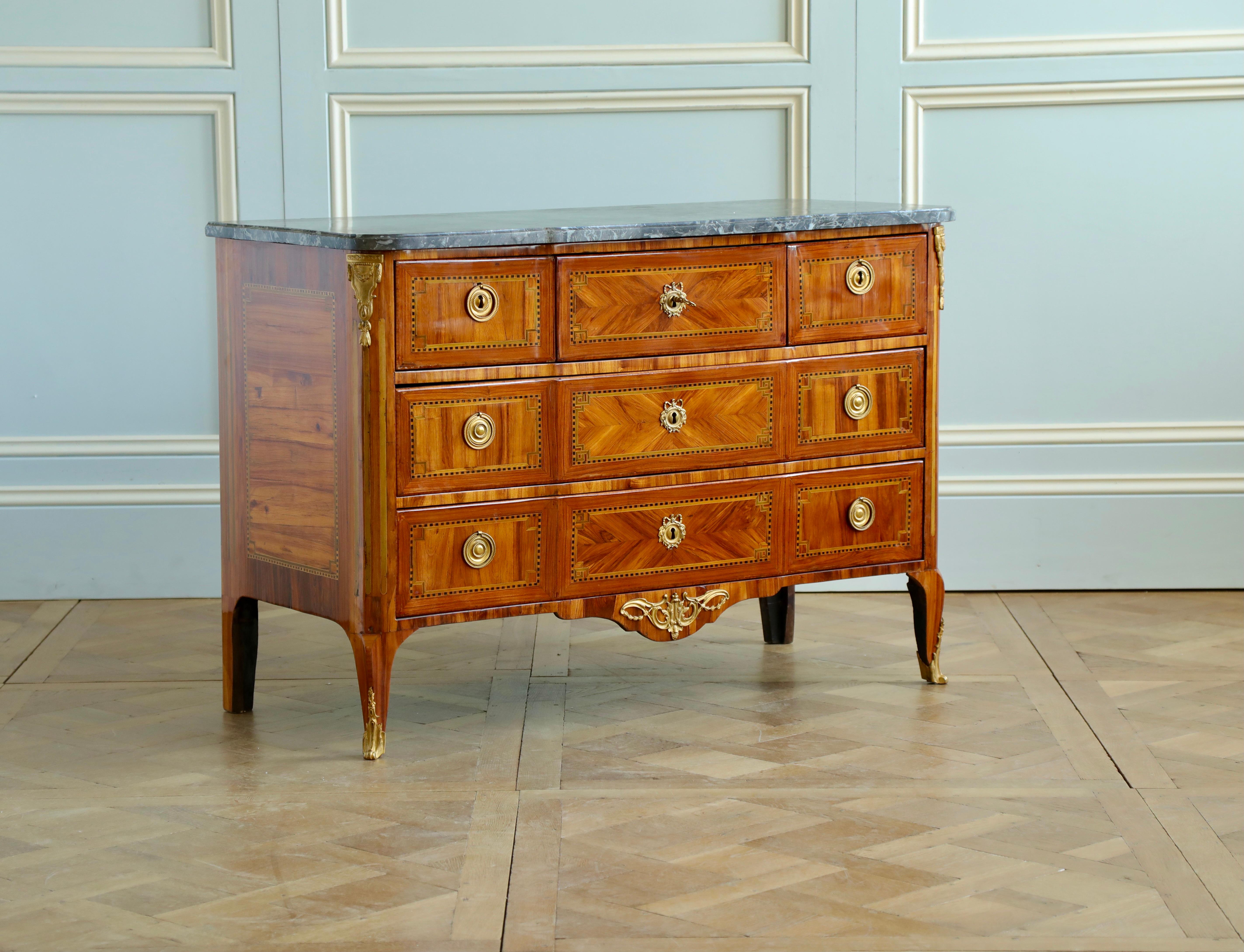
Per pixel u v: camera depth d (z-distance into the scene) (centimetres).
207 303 410
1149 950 208
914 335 323
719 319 302
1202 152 407
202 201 407
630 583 302
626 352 295
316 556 293
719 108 408
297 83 402
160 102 401
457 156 408
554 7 404
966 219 410
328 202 408
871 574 325
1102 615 391
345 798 267
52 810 262
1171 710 313
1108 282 412
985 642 367
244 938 213
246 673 316
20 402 409
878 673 342
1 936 214
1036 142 408
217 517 413
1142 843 244
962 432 414
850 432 318
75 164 403
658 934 213
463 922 217
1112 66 402
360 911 221
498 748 294
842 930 214
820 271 310
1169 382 415
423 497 282
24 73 397
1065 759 284
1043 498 415
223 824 255
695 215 318
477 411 284
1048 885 229
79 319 408
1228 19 402
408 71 403
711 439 304
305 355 288
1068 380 415
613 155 409
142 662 355
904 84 405
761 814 258
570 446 293
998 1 404
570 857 240
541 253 285
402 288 274
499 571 290
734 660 354
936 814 257
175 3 401
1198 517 414
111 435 412
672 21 405
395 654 356
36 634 380
